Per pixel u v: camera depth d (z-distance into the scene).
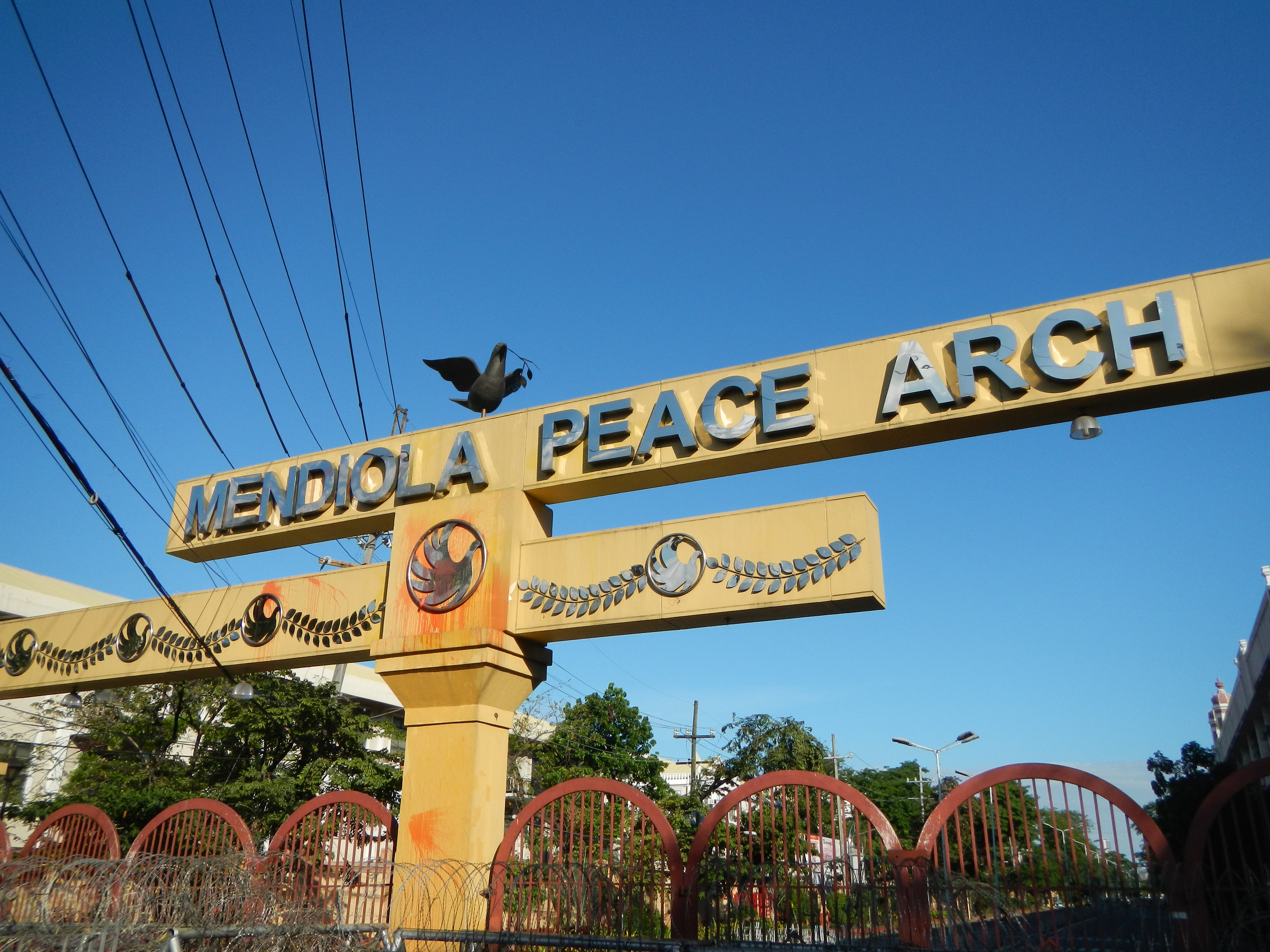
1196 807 30.56
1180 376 12.48
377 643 16.09
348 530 18.22
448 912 14.04
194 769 29.66
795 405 14.77
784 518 14.25
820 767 39.62
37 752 32.94
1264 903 10.86
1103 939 10.59
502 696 15.59
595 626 15.07
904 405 13.98
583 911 13.24
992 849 11.64
